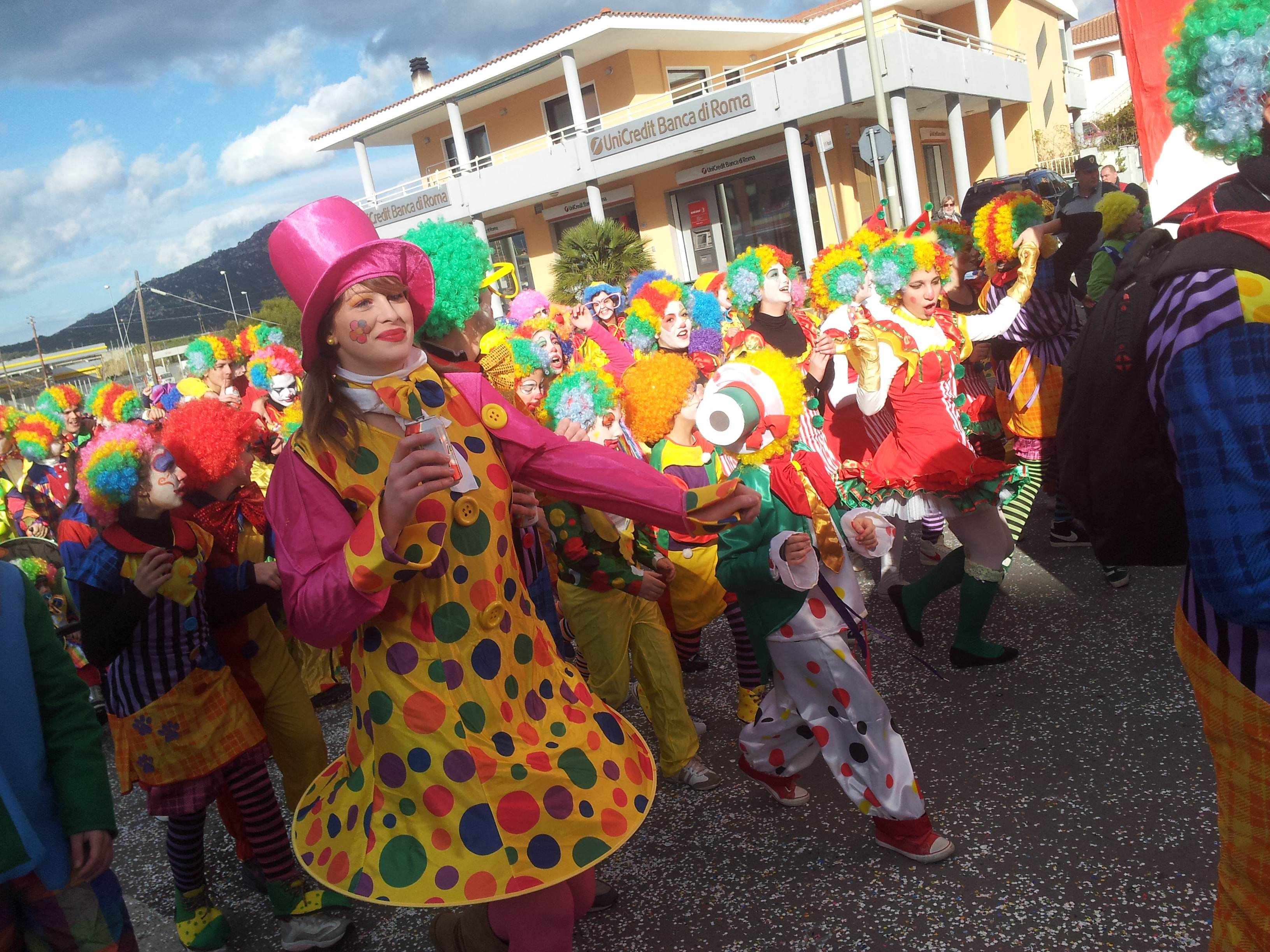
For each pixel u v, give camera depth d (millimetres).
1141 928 2500
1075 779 3254
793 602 3012
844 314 5066
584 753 2143
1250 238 1565
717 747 4035
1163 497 1777
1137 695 3738
